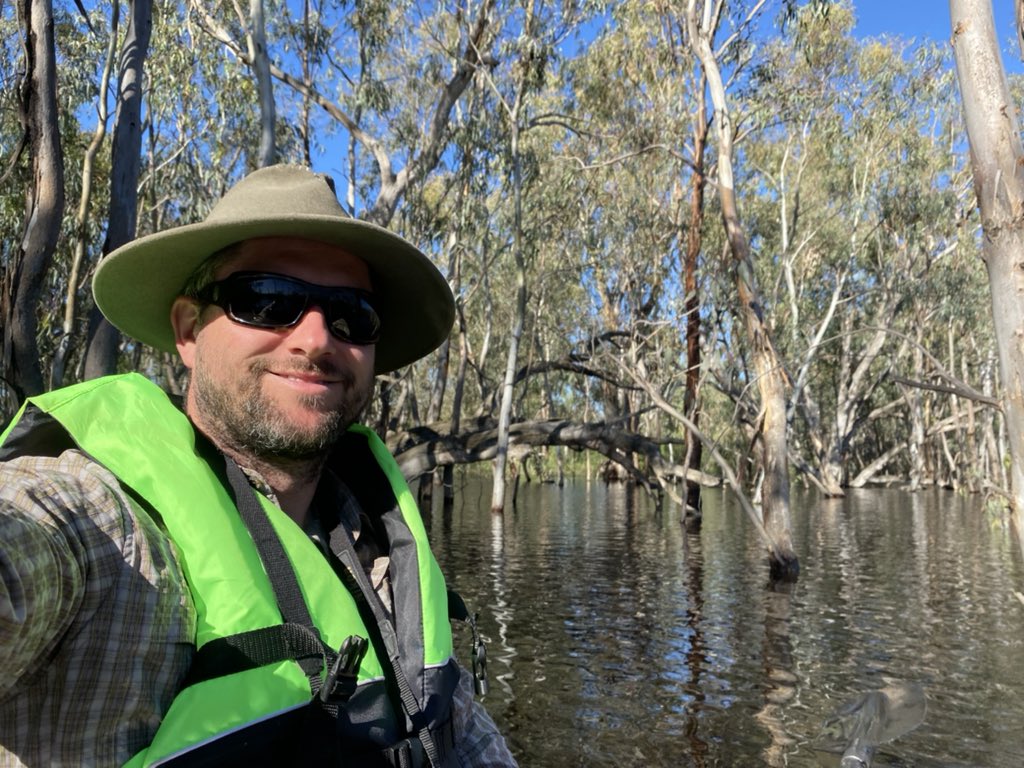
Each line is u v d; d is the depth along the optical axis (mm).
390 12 19766
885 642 8117
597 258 29734
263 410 1353
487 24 18891
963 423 38781
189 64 19156
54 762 894
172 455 1137
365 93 18312
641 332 25969
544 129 27047
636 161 27297
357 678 1145
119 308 1533
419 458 21969
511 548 15602
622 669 7086
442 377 27750
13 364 7922
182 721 989
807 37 18172
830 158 30141
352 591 1399
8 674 822
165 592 985
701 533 18453
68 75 17797
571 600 10281
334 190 1518
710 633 8461
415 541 1479
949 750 5273
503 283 34469
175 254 1419
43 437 1129
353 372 1433
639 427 39781
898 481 44031
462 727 1582
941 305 33250
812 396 40000
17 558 797
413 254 1531
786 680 6781
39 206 8000
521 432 22672
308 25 18484
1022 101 21547
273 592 1162
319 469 1447
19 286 7918
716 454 12195
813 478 34312
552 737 5457
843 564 13875
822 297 35781
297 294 1372
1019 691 6516
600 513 24047
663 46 22203
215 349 1382
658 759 5094
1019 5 3910
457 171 24406
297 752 1064
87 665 908
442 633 1430
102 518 944
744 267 12680
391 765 1232
